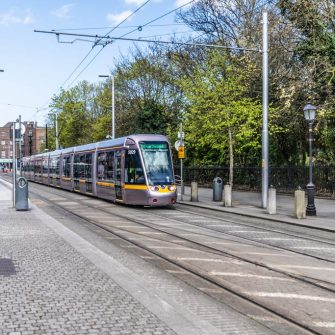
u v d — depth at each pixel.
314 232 14.48
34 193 33.31
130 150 22.22
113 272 8.52
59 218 17.69
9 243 11.44
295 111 25.98
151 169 21.48
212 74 26.66
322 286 7.94
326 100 23.95
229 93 26.16
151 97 45.44
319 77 24.19
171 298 7.01
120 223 16.31
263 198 21.23
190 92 27.70
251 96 30.06
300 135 28.64
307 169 27.14
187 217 18.28
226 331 5.75
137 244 12.01
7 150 157.62
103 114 60.53
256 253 10.82
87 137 63.44
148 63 45.78
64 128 66.00
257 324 6.05
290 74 26.61
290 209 20.78
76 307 6.43
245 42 31.81
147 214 19.38
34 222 15.59
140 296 7.01
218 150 36.59
